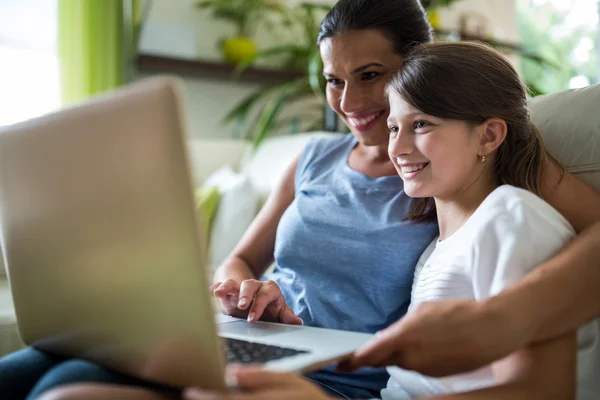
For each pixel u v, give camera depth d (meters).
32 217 0.67
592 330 0.78
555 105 0.98
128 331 0.60
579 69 3.52
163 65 2.91
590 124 0.91
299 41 3.33
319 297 1.04
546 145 0.95
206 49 3.13
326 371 1.00
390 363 0.62
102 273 0.60
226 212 2.15
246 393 0.53
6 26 2.77
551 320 0.62
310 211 1.11
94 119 0.57
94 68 2.85
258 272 1.28
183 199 0.52
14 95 2.80
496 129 0.85
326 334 0.82
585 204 0.82
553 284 0.63
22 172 0.67
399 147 0.87
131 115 0.54
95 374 0.64
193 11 3.09
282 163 2.43
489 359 0.59
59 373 0.64
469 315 0.60
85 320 0.65
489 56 0.87
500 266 0.69
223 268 1.22
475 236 0.75
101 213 0.58
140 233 0.55
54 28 2.86
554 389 0.60
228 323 0.93
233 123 3.23
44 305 0.70
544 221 0.72
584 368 0.77
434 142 0.84
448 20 3.56
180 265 0.53
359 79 1.08
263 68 3.12
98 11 2.85
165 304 0.55
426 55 0.87
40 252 0.67
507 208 0.74
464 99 0.83
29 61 2.82
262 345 0.73
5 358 0.76
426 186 0.86
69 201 0.61
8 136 0.68
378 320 1.00
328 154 1.22
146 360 0.59
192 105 3.12
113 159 0.56
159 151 0.52
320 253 1.06
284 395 0.51
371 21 1.05
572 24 3.56
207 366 0.54
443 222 0.91
